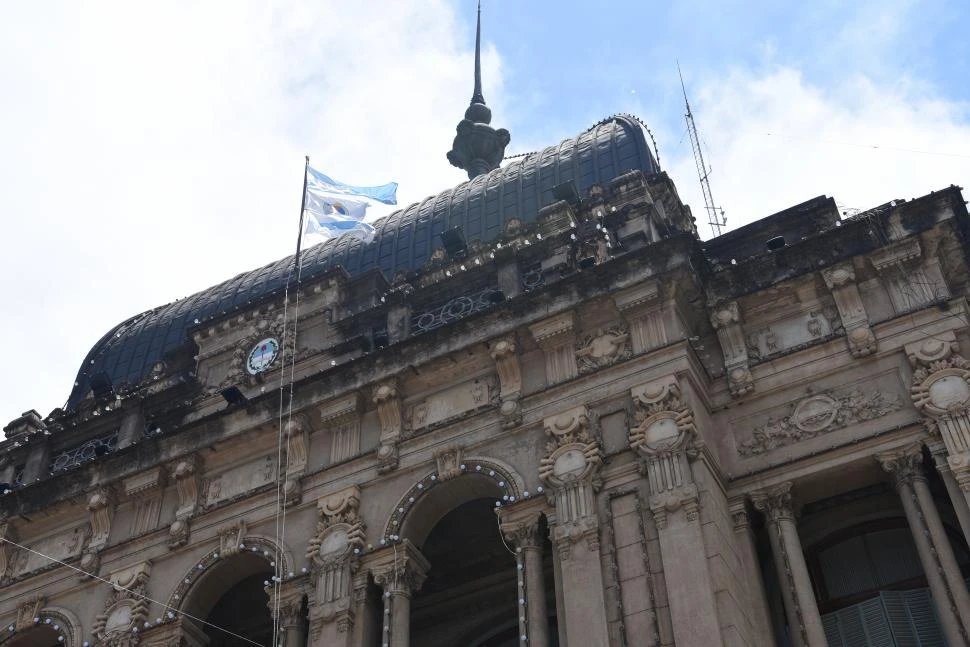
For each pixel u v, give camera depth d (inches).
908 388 866.1
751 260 986.1
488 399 967.6
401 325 1096.8
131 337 1573.6
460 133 1800.0
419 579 925.8
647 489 844.0
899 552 884.0
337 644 874.8
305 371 1125.7
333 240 1536.7
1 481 1211.2
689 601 766.5
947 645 788.0
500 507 888.3
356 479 971.3
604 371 922.1
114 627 984.9
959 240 919.0
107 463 1090.7
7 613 1045.8
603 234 1063.6
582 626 789.9
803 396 903.1
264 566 993.5
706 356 963.3
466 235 1405.0
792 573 821.9
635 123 1449.3
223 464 1054.4
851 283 929.5
